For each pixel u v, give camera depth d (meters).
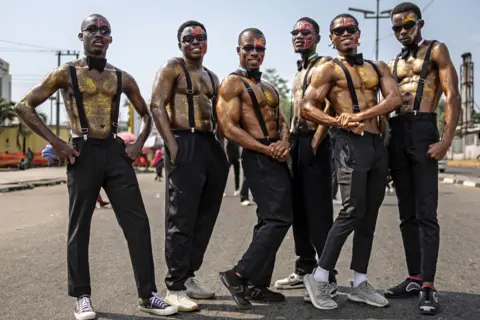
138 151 4.16
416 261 4.52
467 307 4.17
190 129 4.27
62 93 4.05
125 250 6.48
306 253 4.85
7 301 4.34
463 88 47.50
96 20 3.95
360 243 4.27
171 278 4.20
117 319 3.91
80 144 3.92
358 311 4.11
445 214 9.80
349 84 4.15
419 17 4.38
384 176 4.18
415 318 3.92
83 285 3.96
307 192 4.62
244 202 11.69
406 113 4.34
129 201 4.00
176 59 4.36
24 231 8.08
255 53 4.32
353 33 4.20
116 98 4.06
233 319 3.92
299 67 4.85
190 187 4.17
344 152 4.11
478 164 39.38
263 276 4.30
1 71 48.81
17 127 42.56
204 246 4.51
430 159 4.20
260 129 4.27
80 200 3.92
